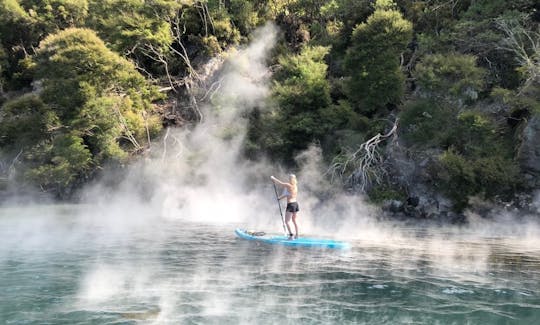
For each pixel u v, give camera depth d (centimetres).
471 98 2039
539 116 1811
